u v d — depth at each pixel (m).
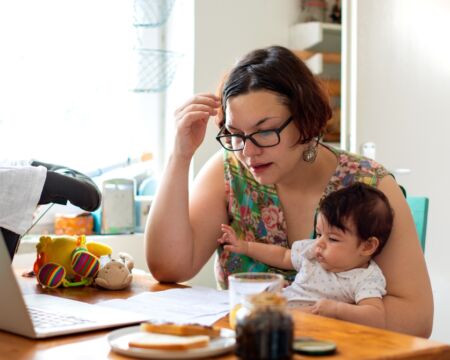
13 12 2.27
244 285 0.87
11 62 2.28
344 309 1.21
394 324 1.25
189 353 0.77
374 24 2.44
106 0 2.42
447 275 2.63
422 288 1.29
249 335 0.72
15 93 2.29
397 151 2.51
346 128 2.44
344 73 2.43
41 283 1.33
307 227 1.49
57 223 2.22
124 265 1.34
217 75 2.38
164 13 2.49
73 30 2.38
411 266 1.30
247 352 0.72
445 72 2.63
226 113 1.34
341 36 2.64
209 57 2.36
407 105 2.54
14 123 2.29
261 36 2.47
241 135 1.30
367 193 1.35
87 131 2.42
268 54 1.34
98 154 2.44
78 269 1.34
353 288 1.30
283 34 2.54
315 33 2.48
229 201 1.54
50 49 2.34
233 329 0.88
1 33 2.26
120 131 2.48
